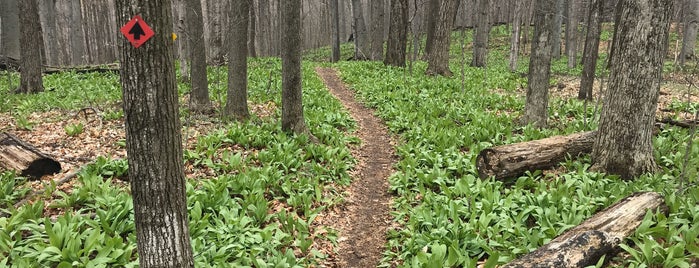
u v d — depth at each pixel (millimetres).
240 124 11773
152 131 3477
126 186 7543
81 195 6578
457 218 6375
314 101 15719
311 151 9680
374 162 10375
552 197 6656
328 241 6633
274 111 14273
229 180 7637
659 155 8352
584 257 4711
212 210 6578
